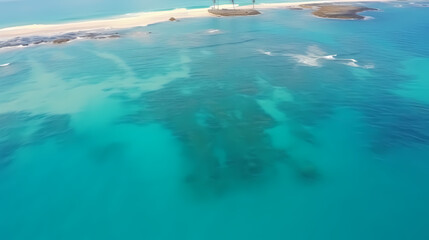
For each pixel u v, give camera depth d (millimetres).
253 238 20625
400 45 56156
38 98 39969
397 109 33750
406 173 25156
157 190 24875
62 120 34906
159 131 32219
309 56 51500
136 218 22578
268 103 36250
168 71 47375
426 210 21938
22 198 24609
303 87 39812
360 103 35312
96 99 39281
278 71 45438
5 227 22203
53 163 28281
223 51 56312
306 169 26078
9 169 27594
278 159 27312
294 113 33969
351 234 20531
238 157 27797
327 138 29656
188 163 27547
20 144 30812
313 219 21703
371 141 28922
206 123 33031
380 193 23484
